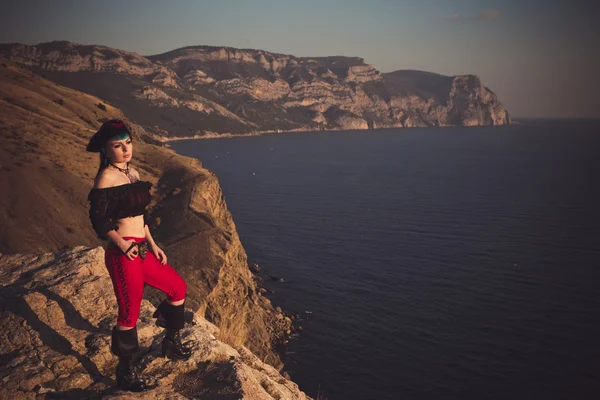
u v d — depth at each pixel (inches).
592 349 1739.7
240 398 159.5
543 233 3400.6
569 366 1630.2
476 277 2472.9
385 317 1991.9
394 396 1465.3
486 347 1749.5
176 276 170.7
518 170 7263.8
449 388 1504.7
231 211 4247.0
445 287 2331.4
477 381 1541.6
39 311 180.5
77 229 1934.1
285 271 2566.4
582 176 6491.1
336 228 3580.2
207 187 2306.8
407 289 2305.6
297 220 3868.1
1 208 1830.7
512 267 2637.8
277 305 2098.9
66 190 2107.5
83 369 162.9
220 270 1572.3
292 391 249.3
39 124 2628.0
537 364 1642.5
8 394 143.0
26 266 223.6
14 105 2842.0
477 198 4881.9
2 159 2094.0
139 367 170.6
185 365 176.2
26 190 1963.6
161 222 1952.5
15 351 163.3
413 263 2711.6
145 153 2647.6
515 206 4431.6
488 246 3058.6
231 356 194.4
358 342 1782.7
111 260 156.8
